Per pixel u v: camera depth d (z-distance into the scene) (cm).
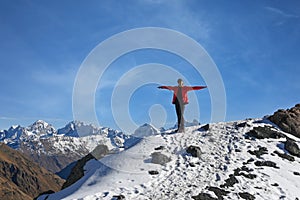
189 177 1967
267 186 1891
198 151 2223
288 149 2292
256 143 2348
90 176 2206
